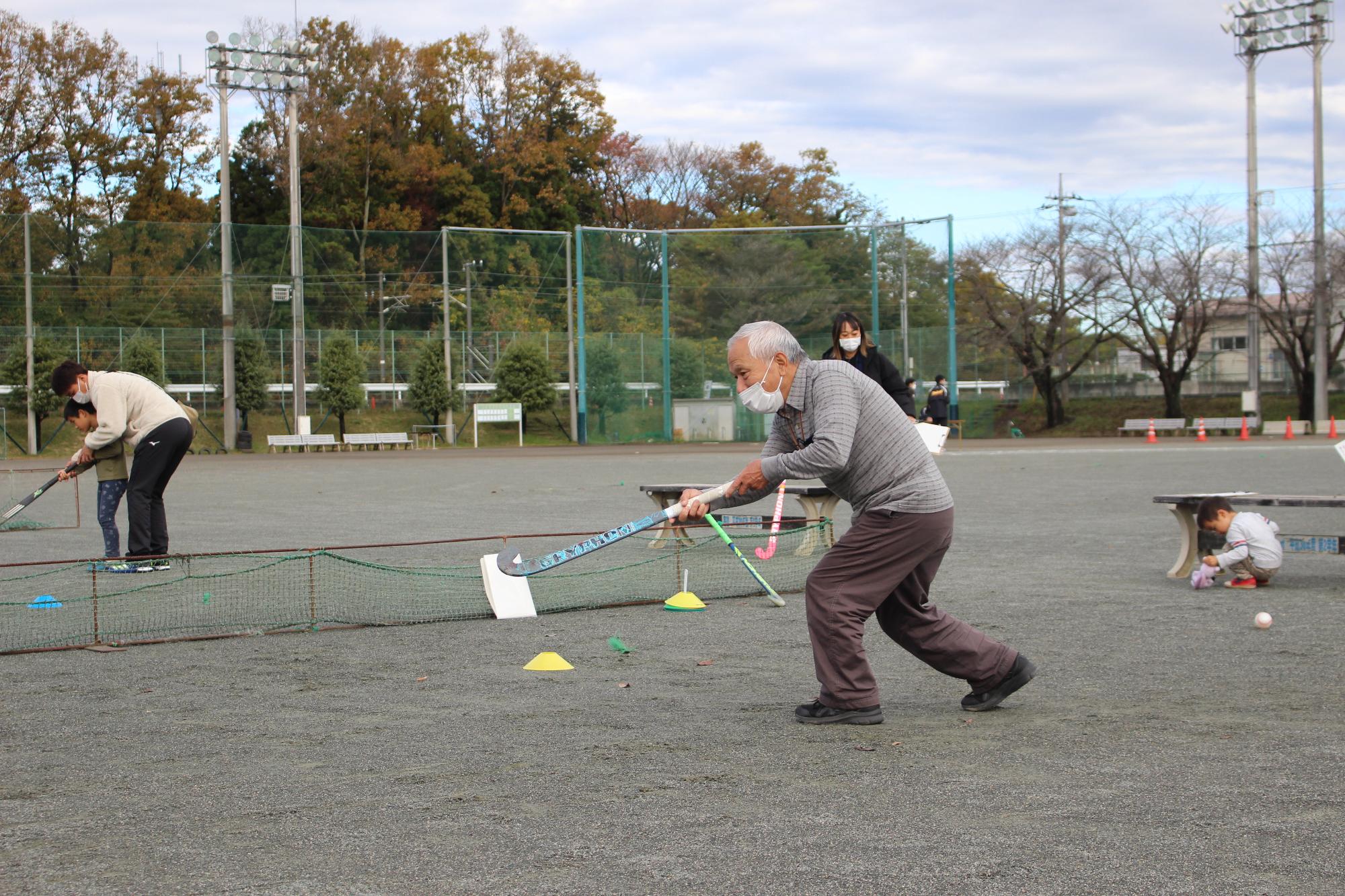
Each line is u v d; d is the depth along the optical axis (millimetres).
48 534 12961
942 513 4762
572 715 4992
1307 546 8500
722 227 64625
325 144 54969
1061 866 3172
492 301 44000
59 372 9867
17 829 3600
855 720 4785
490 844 3398
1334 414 47625
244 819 3666
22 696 5480
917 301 42719
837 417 4645
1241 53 42438
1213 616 7320
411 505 16281
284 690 5590
